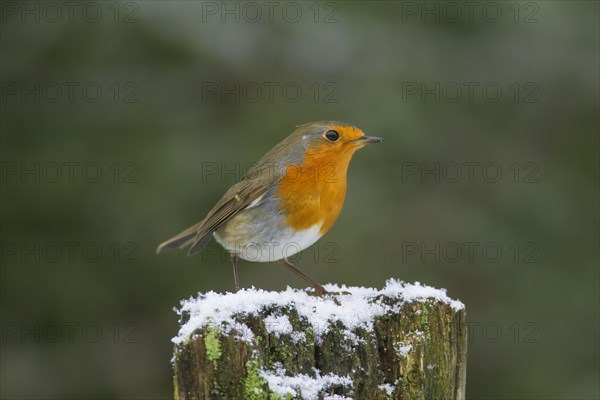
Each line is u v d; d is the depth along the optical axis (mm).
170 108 12727
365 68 13102
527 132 13641
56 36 12422
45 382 11922
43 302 12055
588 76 13438
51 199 11984
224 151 12320
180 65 12875
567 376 11961
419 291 6504
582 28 13461
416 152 12773
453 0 13352
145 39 12609
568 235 12688
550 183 13086
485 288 12586
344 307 6199
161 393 12195
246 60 12984
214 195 12008
